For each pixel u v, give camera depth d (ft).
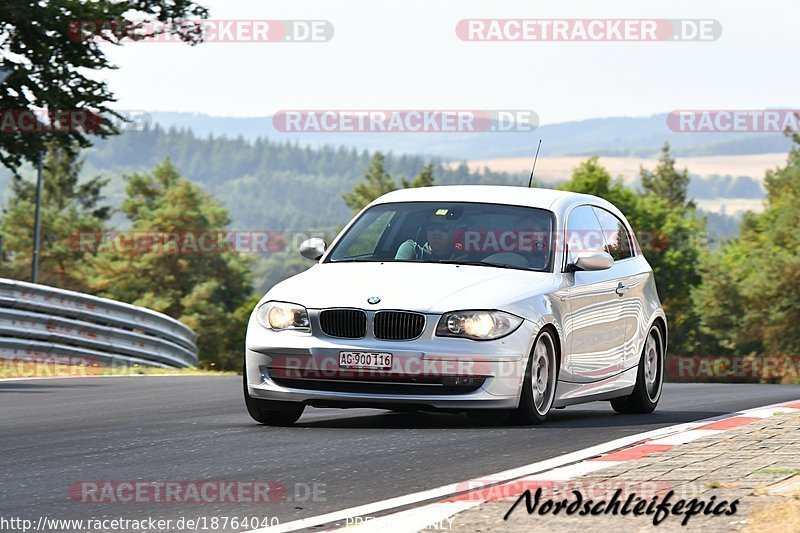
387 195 86.89
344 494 50.67
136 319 179.32
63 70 200.54
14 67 193.06
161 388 117.08
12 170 206.80
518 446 64.03
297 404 75.97
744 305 566.77
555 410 91.20
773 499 45.39
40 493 51.13
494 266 78.54
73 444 66.74
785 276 542.57
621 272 88.07
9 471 56.95
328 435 69.36
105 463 59.26
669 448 60.34
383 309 72.84
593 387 81.82
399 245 80.64
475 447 63.77
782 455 56.34
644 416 84.99
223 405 94.94
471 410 72.74
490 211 82.33
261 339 75.00
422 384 72.33
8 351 153.99
